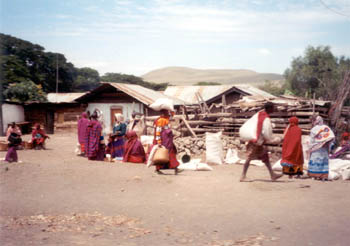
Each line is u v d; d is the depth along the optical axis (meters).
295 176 9.75
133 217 5.73
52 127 33.56
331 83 50.78
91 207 6.36
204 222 5.34
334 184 8.27
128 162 11.88
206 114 19.91
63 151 18.02
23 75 74.12
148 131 22.23
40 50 81.50
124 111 32.66
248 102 18.72
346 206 5.91
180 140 17.98
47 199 6.91
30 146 18.89
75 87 94.75
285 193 7.02
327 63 59.75
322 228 4.76
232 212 5.80
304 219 5.23
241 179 8.38
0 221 5.49
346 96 19.38
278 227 4.89
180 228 5.09
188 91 43.41
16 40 77.00
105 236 4.77
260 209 5.90
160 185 8.14
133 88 33.25
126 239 4.61
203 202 6.56
